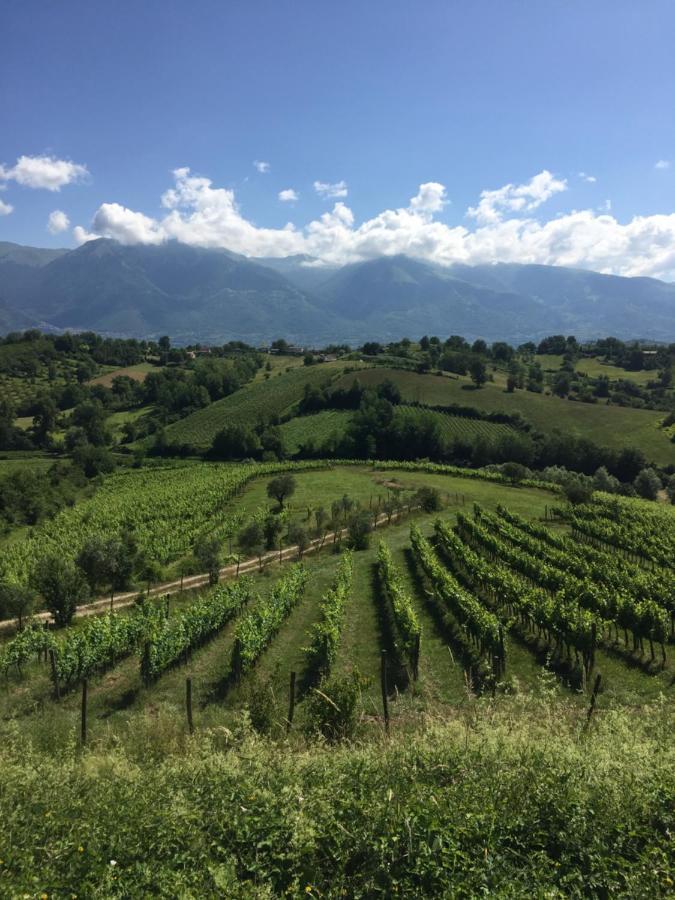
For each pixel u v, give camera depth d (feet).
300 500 195.52
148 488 263.49
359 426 348.38
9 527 214.28
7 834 19.19
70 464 332.60
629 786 20.76
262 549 137.08
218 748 35.09
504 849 18.37
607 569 98.43
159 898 16.70
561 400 435.53
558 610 66.23
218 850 18.79
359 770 23.47
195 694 58.08
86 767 26.55
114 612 92.53
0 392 538.47
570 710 39.04
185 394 501.56
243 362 635.66
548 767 22.34
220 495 204.44
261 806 20.88
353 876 17.70
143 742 37.35
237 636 63.00
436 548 128.26
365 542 133.18
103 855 18.71
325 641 64.13
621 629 76.13
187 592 104.06
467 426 382.63
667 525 156.87
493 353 648.38
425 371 505.66
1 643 79.15
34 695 58.80
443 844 18.22
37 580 86.89
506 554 111.14
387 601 92.32
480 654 67.31
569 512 166.91
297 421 419.33
